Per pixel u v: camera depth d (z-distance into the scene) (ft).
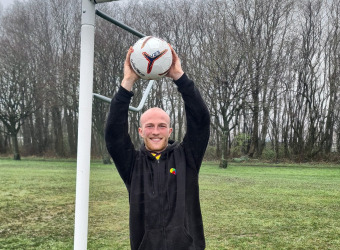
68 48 70.74
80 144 6.15
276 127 69.26
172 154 5.57
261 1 57.47
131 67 5.61
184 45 66.59
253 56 52.49
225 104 52.31
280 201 22.49
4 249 12.75
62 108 78.79
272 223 16.66
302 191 26.81
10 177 36.22
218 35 54.85
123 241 13.55
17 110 71.51
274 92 64.44
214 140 75.82
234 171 44.47
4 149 86.63
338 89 61.57
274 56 61.41
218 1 56.80
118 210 19.22
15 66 70.44
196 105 5.39
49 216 18.22
